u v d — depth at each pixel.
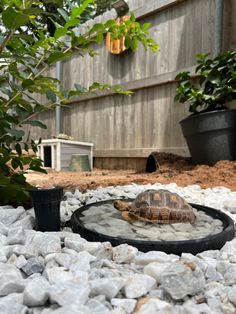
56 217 1.33
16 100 1.48
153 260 0.97
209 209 1.61
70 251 1.04
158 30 4.16
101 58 5.00
